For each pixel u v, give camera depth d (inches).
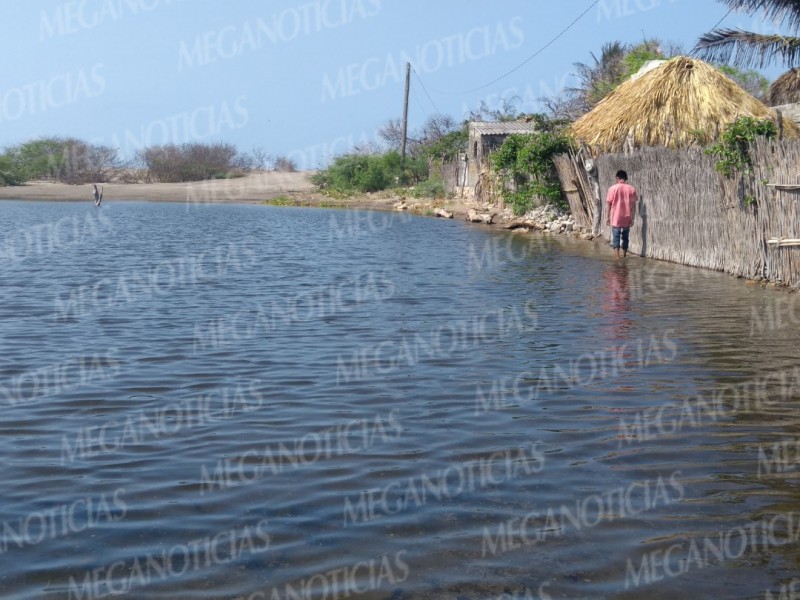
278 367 362.6
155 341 413.7
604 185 887.7
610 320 460.1
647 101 850.8
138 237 1018.1
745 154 589.0
